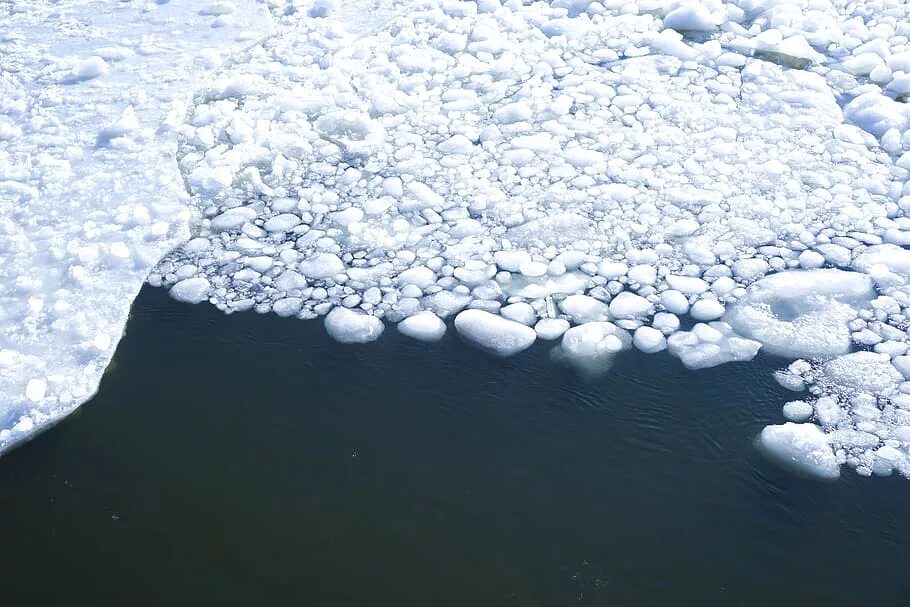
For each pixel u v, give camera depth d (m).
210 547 3.11
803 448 3.39
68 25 6.14
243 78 5.43
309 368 3.79
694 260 4.31
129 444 3.46
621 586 2.99
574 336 3.87
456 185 4.77
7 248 4.31
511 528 3.16
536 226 4.50
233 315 4.05
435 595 2.96
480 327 3.92
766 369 3.79
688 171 4.81
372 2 6.46
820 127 5.13
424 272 4.24
